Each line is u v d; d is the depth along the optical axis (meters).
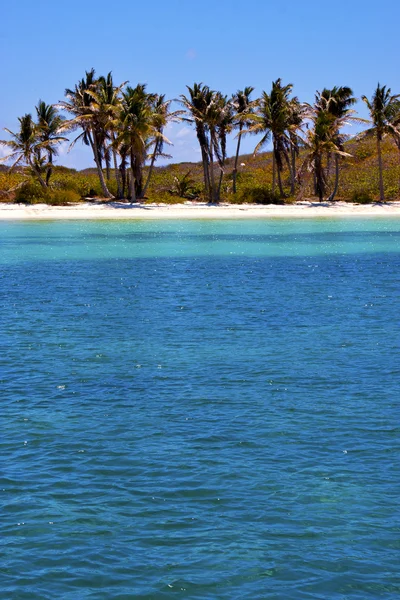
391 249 43.44
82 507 8.98
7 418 12.30
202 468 10.15
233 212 77.19
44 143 77.62
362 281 29.69
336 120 82.44
